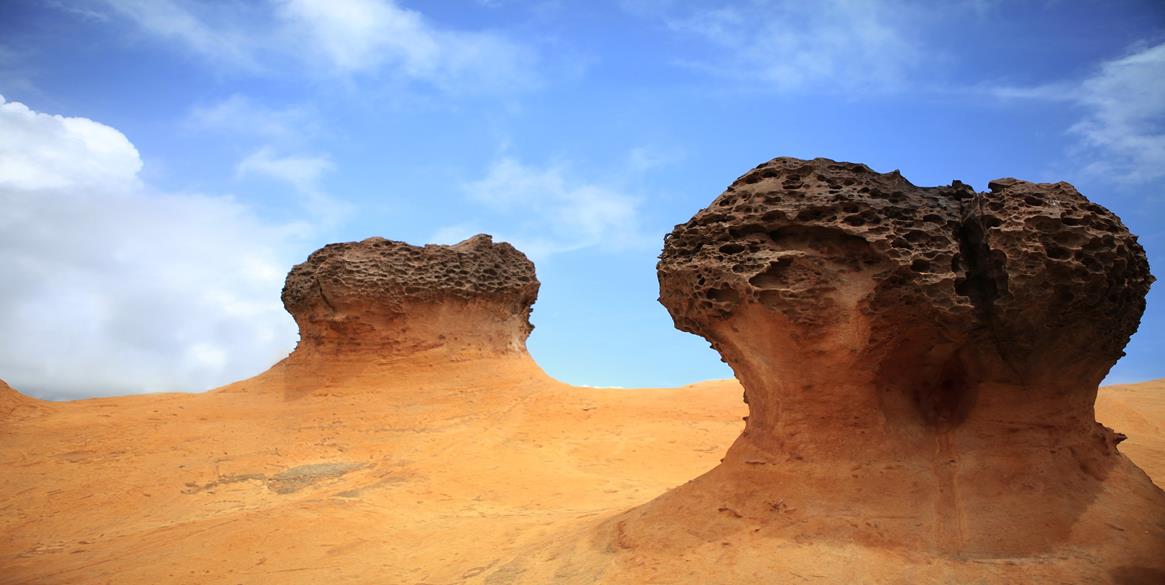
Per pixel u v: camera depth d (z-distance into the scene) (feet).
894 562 21.38
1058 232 23.24
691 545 23.97
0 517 39.06
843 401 25.49
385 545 32.24
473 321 65.98
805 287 24.58
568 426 55.52
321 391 60.18
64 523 38.32
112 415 56.49
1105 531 21.94
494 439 52.85
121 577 29.66
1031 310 23.26
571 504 39.04
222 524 36.37
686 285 27.58
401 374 61.21
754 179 27.63
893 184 26.23
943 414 26.30
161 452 49.08
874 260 24.66
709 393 63.67
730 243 26.48
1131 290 24.54
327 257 64.75
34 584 29.58
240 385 65.87
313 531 34.37
